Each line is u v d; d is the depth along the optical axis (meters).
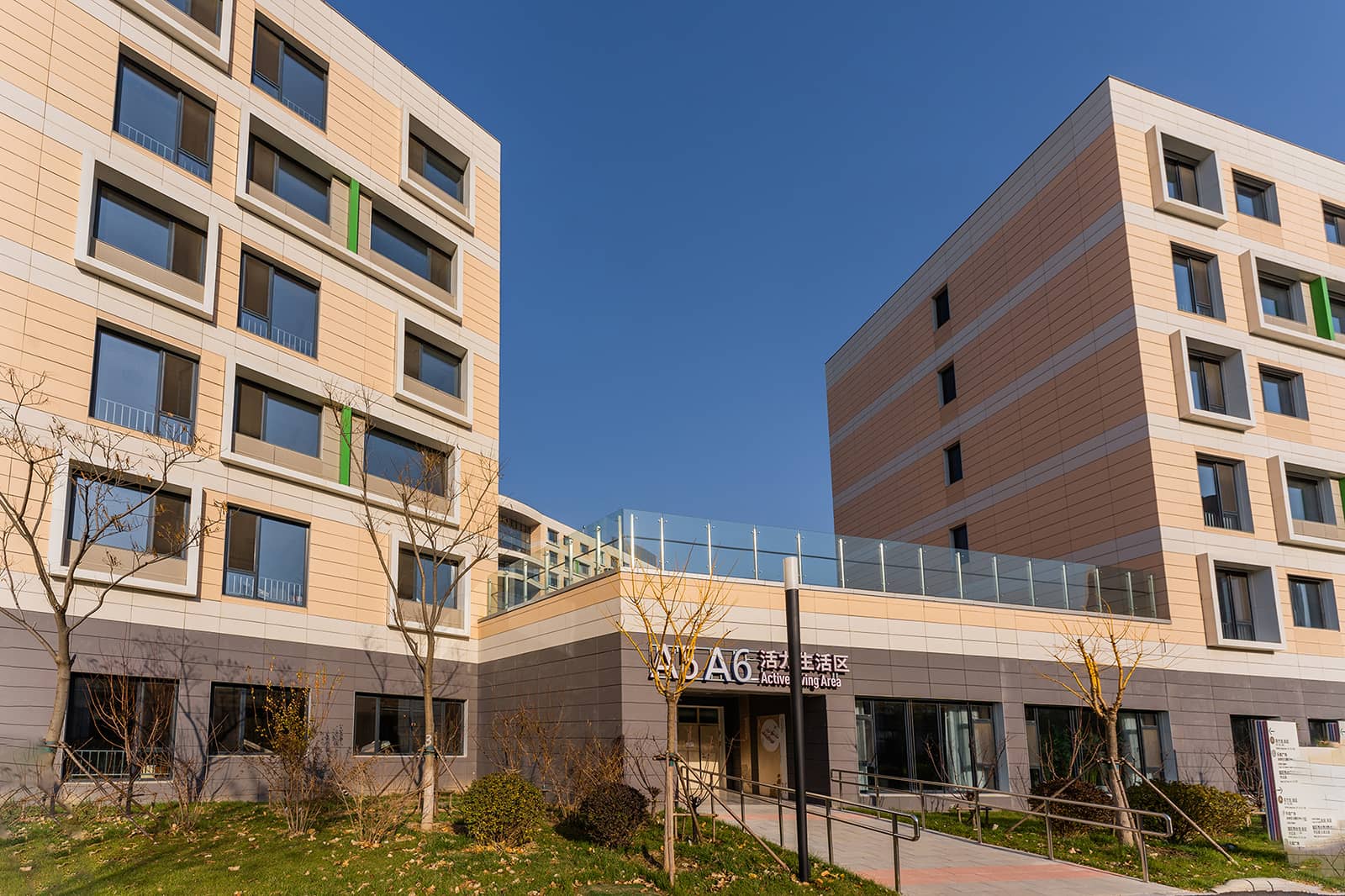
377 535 26.86
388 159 30.06
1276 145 33.94
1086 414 31.22
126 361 22.22
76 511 20.66
